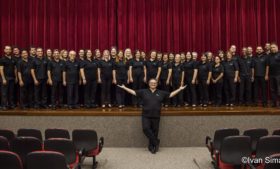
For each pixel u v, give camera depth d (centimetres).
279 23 1063
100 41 1060
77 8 1060
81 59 853
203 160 648
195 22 1070
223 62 885
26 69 845
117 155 694
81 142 581
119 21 1062
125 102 905
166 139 764
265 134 570
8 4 1052
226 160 489
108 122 766
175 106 880
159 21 1068
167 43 1068
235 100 891
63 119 771
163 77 883
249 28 1069
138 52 884
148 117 721
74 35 1061
